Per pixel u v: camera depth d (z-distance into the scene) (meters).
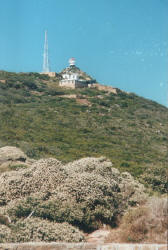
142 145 63.25
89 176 20.45
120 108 93.12
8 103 79.12
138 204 20.55
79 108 84.81
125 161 44.53
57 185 20.41
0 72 112.44
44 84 112.50
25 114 69.69
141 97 114.81
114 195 20.11
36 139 52.28
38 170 21.53
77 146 52.88
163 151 61.56
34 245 14.12
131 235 13.82
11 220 17.97
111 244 12.97
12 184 20.98
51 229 16.17
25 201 18.89
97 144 56.19
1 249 14.12
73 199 18.92
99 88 114.25
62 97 96.50
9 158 32.41
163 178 27.86
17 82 103.25
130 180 24.66
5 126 56.81
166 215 13.94
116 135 67.56
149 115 92.31
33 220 16.92
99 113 83.50
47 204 18.34
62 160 41.34
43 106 81.56
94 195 19.12
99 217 18.34
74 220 17.84
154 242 13.20
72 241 15.69
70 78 122.56
